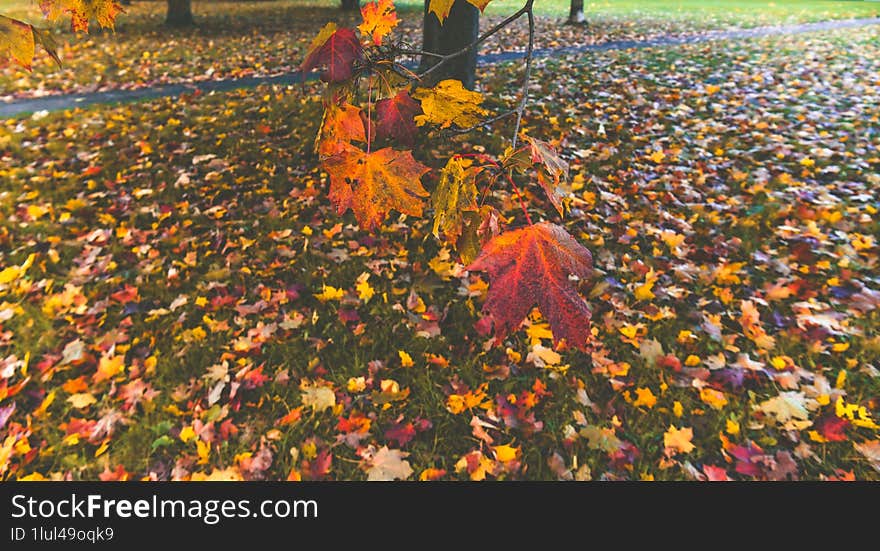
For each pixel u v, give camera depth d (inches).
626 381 118.4
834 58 423.2
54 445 106.8
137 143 244.8
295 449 104.7
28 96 337.1
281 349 127.0
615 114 278.2
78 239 172.4
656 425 109.1
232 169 215.5
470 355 125.7
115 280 151.9
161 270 156.7
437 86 41.3
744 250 161.5
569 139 240.4
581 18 647.8
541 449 105.7
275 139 245.1
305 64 41.2
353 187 39.2
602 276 149.4
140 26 623.2
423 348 127.7
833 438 104.3
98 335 133.3
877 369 119.3
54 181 211.0
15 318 137.9
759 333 129.9
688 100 304.0
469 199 39.3
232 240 170.4
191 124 270.4
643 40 551.2
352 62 40.8
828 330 129.0
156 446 106.7
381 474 101.7
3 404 114.9
